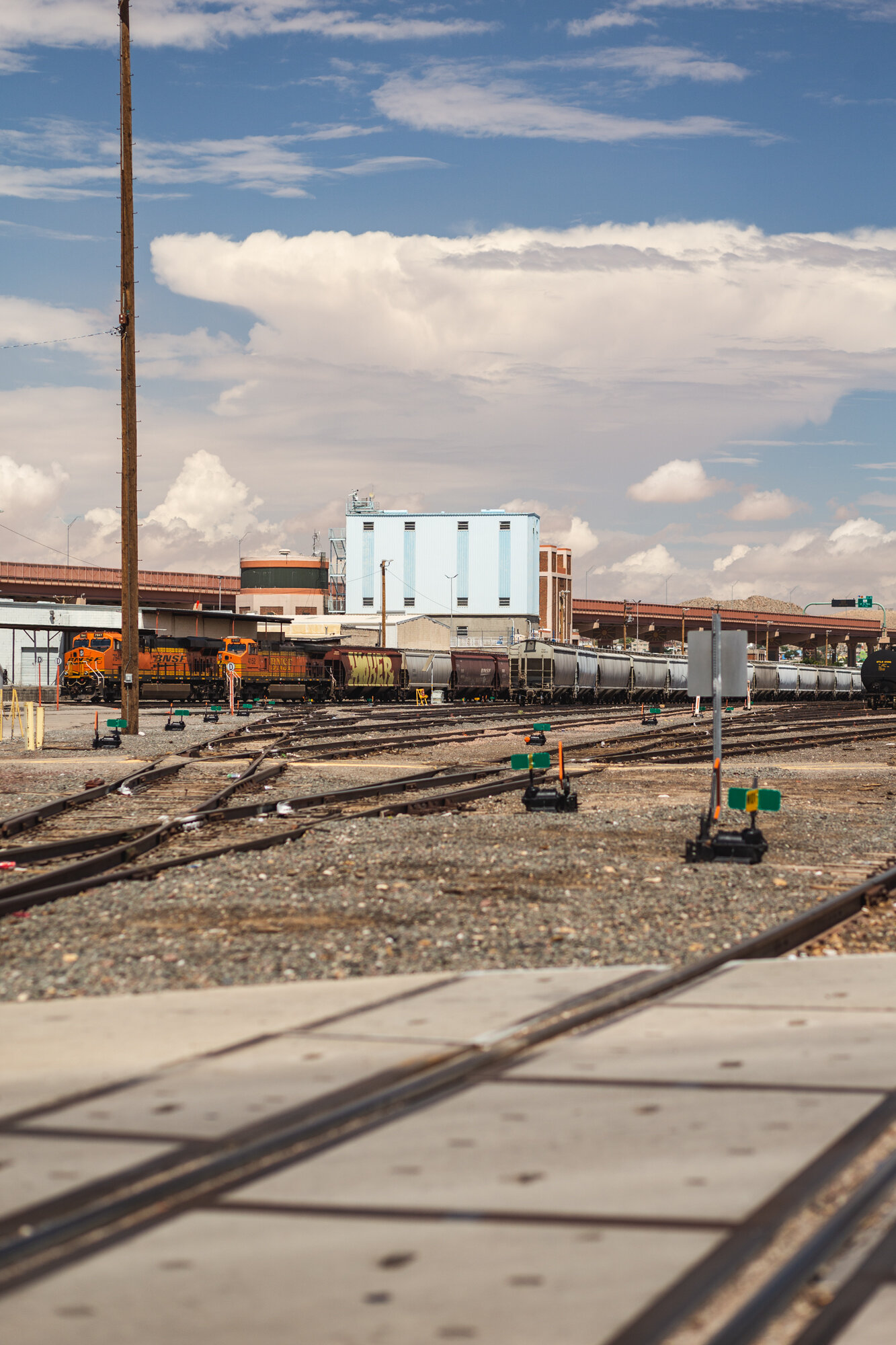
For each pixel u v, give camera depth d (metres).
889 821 19.08
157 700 74.19
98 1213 4.17
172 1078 5.74
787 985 7.82
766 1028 6.66
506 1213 4.15
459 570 152.75
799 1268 3.82
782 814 19.64
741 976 8.11
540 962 8.96
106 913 10.98
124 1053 6.23
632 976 8.06
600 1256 3.83
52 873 12.67
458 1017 6.87
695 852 14.51
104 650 70.88
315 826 17.19
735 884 12.66
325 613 157.50
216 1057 6.10
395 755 33.47
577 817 18.77
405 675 86.94
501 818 18.58
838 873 13.69
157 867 13.42
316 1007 7.23
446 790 23.47
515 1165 4.58
